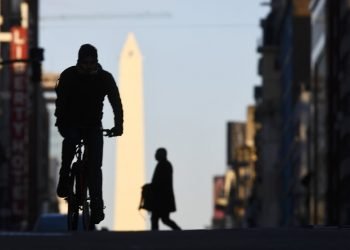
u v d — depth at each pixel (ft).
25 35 640.17
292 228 95.14
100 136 106.52
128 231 92.12
